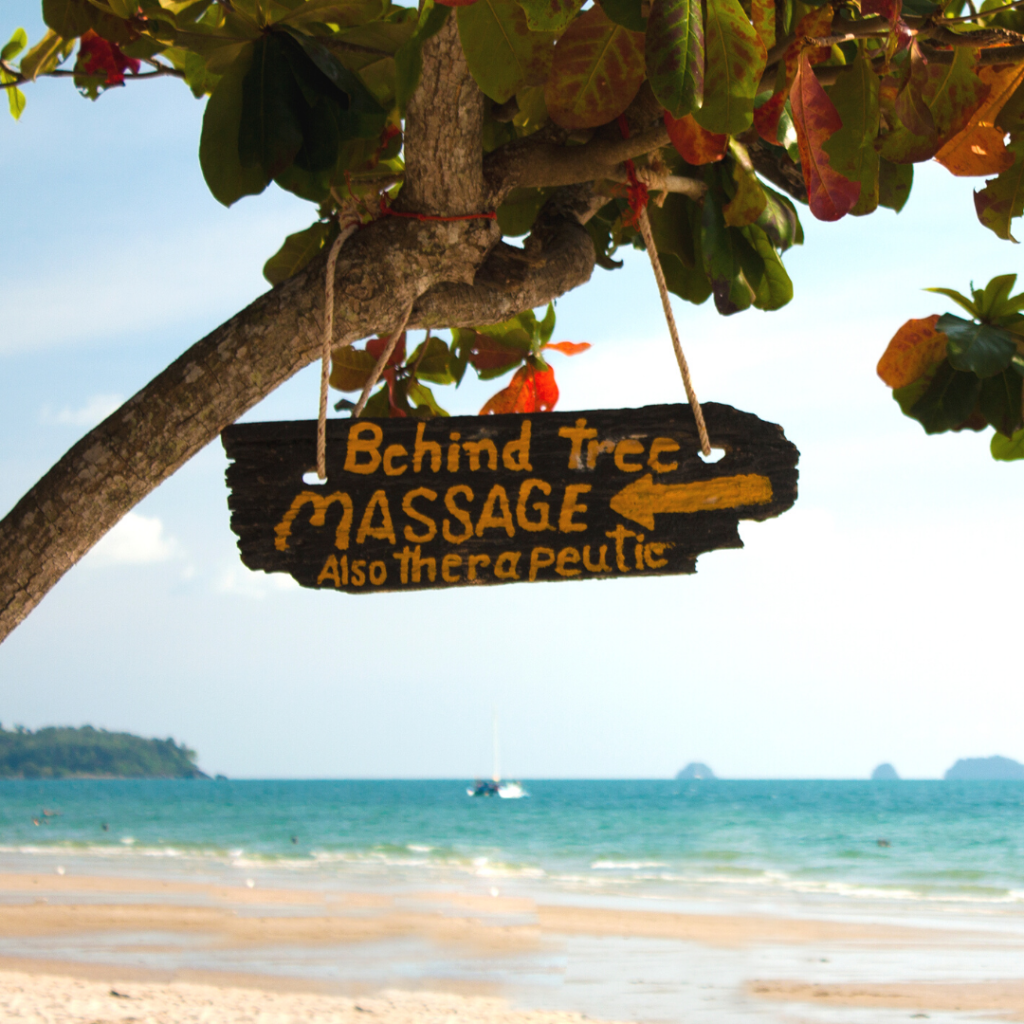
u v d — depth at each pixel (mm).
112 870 19531
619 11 1913
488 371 3467
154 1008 7133
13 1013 6621
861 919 13375
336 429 2324
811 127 2170
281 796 79250
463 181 2348
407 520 2305
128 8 2576
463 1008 7574
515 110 2941
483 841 30172
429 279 2418
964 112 2328
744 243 2766
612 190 2967
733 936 11625
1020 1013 7652
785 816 43406
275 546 2312
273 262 3088
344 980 8789
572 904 14555
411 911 13492
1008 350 2389
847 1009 7781
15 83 3246
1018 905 15391
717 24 1993
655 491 2279
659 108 2475
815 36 2178
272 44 2273
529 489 2301
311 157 2299
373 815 45312
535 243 2754
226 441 2334
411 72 2070
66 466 2219
